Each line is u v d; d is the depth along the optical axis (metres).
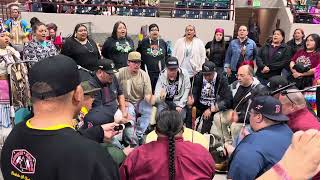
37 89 1.25
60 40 7.50
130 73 4.79
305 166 0.77
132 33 13.14
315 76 5.50
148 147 2.10
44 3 12.98
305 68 5.75
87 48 5.32
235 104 4.44
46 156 1.21
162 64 6.05
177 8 13.12
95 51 5.45
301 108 2.64
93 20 13.06
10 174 1.30
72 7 13.32
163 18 13.09
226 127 4.43
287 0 14.69
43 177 1.22
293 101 2.61
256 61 6.48
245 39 6.65
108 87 3.96
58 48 7.25
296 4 14.27
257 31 14.04
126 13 13.38
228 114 4.45
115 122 2.58
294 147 0.80
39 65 1.27
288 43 6.95
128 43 5.94
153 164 2.03
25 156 1.25
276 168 0.80
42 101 1.26
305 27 13.18
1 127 4.32
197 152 2.08
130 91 4.78
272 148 2.12
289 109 2.64
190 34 6.34
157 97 4.77
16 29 7.87
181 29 13.14
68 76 1.28
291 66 5.98
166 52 6.26
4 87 4.37
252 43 6.67
